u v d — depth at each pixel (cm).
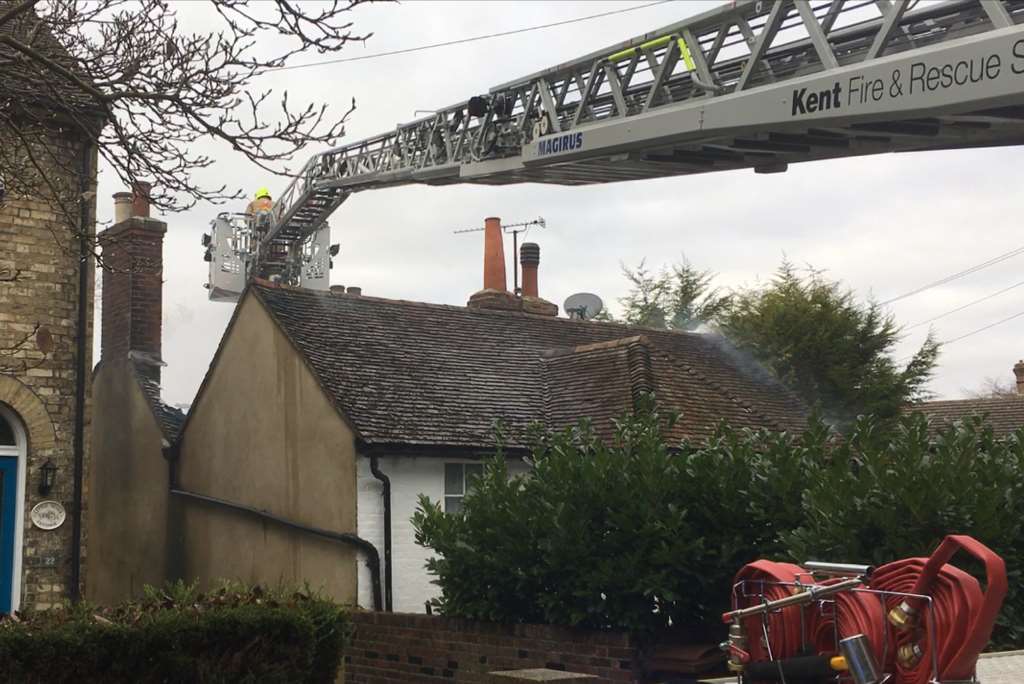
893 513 846
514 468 1652
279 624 880
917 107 1055
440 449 1600
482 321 2078
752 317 3086
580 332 2186
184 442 1967
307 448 1669
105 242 1071
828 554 864
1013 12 1038
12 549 1402
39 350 1420
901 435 936
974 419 973
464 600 1120
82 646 794
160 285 2122
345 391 1642
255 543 1750
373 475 1562
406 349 1852
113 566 2127
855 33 1152
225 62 916
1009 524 848
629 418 1105
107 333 2188
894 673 467
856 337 3000
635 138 1398
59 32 967
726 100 1260
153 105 926
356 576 1542
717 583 998
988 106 1018
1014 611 830
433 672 1155
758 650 526
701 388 1839
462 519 1132
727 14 1288
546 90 1605
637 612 975
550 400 1817
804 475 985
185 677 830
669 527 974
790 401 2114
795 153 1333
